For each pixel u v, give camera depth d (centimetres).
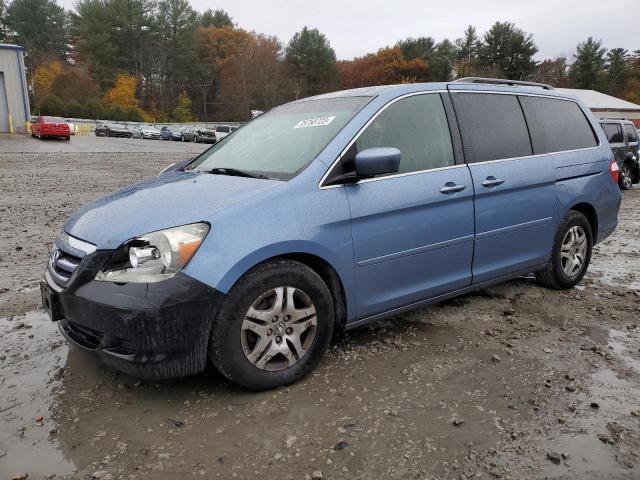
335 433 271
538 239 458
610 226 539
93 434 270
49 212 937
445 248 382
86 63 7888
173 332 275
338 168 333
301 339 325
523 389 315
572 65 8794
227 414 288
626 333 403
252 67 8562
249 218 295
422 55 8581
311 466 246
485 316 433
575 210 502
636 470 244
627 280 553
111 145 3475
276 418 284
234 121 8669
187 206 302
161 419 284
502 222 420
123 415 287
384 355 358
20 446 260
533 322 422
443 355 359
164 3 8681
